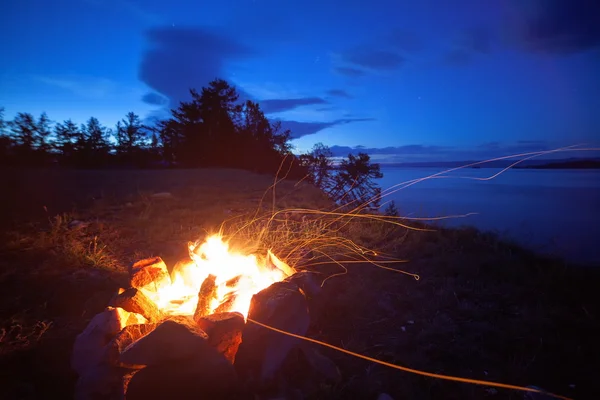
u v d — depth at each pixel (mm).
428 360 3027
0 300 3947
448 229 6988
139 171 27375
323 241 6297
